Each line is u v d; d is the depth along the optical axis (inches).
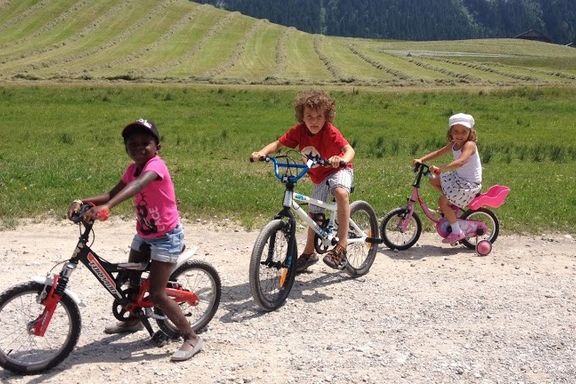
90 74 1780.3
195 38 2883.9
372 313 245.9
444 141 821.9
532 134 933.8
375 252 294.2
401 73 2154.3
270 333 225.9
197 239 339.6
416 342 221.6
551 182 547.2
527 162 703.1
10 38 2691.9
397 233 338.0
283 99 1229.7
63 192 428.1
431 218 331.9
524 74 2393.0
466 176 321.4
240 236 346.9
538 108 1205.7
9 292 186.7
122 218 375.6
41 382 187.3
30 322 191.5
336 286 274.7
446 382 195.2
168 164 604.7
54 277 191.5
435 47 6092.5
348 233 278.7
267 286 247.9
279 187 480.1
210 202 407.5
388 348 215.9
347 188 265.1
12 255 303.6
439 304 256.5
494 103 1254.9
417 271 298.2
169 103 1157.1
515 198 456.8
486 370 203.3
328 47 3056.1
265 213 393.1
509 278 291.1
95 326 226.2
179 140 777.6
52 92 1231.5
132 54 2409.0
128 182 202.5
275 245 247.9
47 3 3184.1
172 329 217.2
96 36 2790.4
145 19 3125.0
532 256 326.3
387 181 526.0
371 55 2901.1
